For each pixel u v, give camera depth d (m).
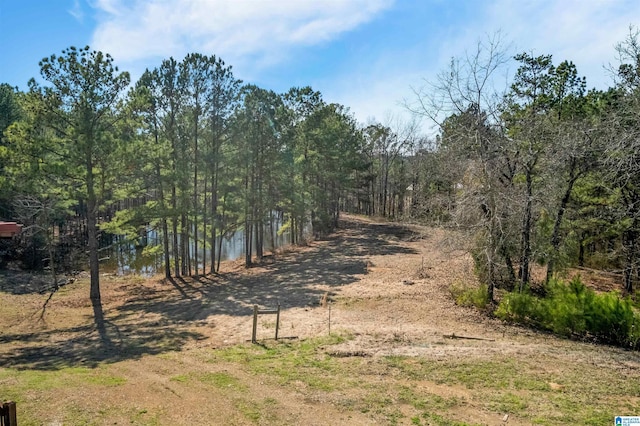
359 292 17.06
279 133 26.78
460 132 15.23
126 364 10.09
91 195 17.41
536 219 16.34
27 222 28.47
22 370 9.96
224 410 7.37
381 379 8.71
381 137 51.28
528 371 9.09
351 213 56.50
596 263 24.28
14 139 16.12
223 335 12.41
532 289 17.94
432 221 19.06
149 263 30.66
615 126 14.32
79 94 16.58
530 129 14.98
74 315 16.56
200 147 23.94
